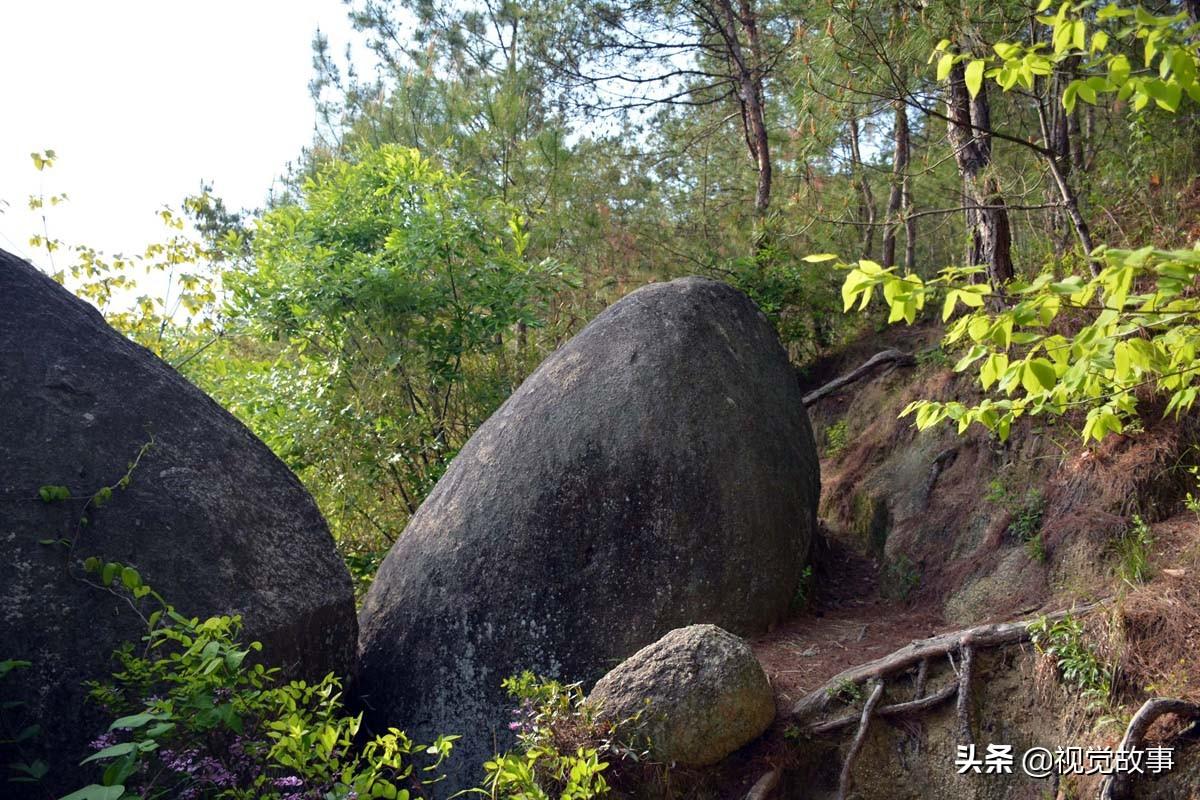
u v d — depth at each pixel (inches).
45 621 159.8
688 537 231.1
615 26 548.1
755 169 556.4
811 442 279.6
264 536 192.9
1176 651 174.4
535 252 476.7
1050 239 327.3
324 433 339.3
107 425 180.5
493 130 479.2
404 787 213.0
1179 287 103.1
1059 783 171.3
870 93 262.4
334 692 202.5
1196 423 229.0
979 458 289.0
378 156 398.3
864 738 188.9
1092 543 224.5
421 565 239.6
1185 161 302.0
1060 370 126.2
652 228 512.1
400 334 361.1
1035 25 266.5
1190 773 155.9
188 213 359.3
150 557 173.5
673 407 243.9
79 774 155.8
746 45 557.6
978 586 248.7
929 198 491.5
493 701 219.5
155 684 160.2
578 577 227.3
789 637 236.7
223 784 145.6
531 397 259.3
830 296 460.1
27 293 186.1
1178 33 118.3
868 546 319.9
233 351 447.8
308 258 359.9
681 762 183.9
